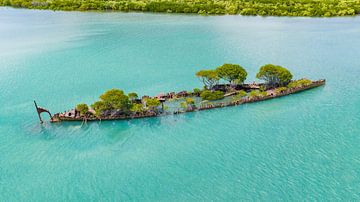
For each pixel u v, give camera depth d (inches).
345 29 7160.4
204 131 3063.5
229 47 5728.3
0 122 3201.3
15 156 2709.2
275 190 2320.4
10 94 3821.4
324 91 3907.5
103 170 2549.2
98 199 2266.2
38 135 3002.0
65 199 2268.7
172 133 3038.9
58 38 6314.0
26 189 2362.2
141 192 2325.3
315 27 7386.8
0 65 4783.5
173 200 2246.6
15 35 6515.8
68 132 3051.2
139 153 2753.4
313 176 2447.1
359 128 3073.3
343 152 2716.5
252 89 3895.2
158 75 4411.9
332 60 5059.1
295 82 3890.3
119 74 4458.7
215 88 3858.3
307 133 2997.0
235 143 2866.6
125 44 5944.9
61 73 4498.0
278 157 2664.9
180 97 3673.7
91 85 4087.1
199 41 6146.7
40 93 3848.4
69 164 2618.1
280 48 5679.1
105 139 2955.2
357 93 3843.5
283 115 3329.2
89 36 6496.1
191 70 4589.1
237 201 2229.3
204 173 2502.5
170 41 6146.7
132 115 3235.7
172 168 2561.5
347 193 2282.2
